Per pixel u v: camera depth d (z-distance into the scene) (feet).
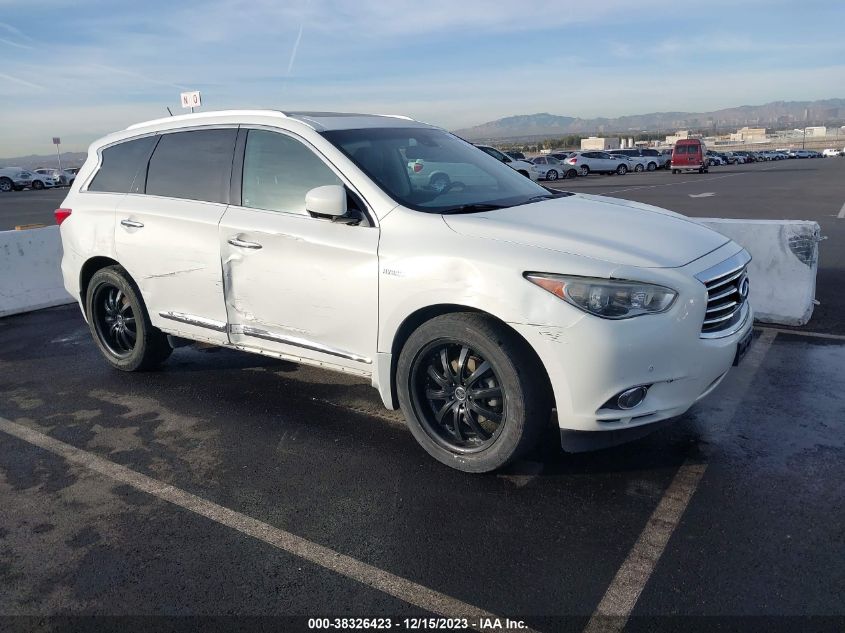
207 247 14.12
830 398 14.29
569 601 8.47
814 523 9.88
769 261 19.71
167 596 8.82
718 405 14.12
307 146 13.15
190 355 18.80
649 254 10.53
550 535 9.85
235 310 14.07
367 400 15.21
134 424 14.29
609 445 10.55
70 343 20.72
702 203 60.13
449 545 9.71
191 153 15.01
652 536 9.73
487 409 11.18
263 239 13.21
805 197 63.52
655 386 10.30
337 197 11.66
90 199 16.71
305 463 12.32
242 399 15.47
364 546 9.77
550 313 10.03
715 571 8.91
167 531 10.30
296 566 9.36
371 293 11.82
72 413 15.02
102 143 17.17
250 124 14.16
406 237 11.48
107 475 12.13
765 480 11.12
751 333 12.16
